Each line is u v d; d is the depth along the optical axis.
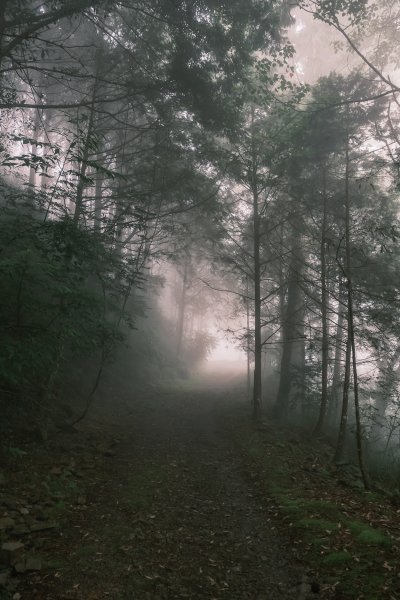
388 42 13.69
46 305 7.05
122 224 10.22
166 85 11.00
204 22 10.73
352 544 4.86
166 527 5.48
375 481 9.50
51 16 9.45
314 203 13.66
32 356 6.10
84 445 9.23
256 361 14.86
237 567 4.53
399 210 14.50
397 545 4.77
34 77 15.52
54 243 7.14
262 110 15.30
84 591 3.84
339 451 10.76
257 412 14.52
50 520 5.31
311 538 5.05
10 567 4.10
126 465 8.39
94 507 6.01
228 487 7.49
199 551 4.88
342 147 12.44
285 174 13.70
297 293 15.99
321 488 7.52
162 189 12.73
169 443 10.74
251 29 11.06
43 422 8.85
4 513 5.22
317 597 3.88
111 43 12.93
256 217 15.00
